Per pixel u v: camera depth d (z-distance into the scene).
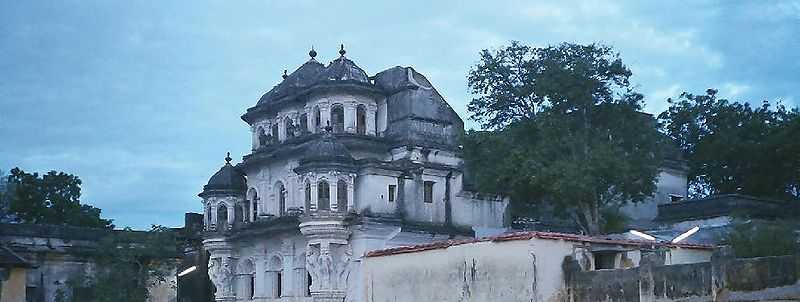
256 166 56.84
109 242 53.59
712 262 26.91
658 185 59.75
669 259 31.81
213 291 60.81
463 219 52.91
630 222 54.66
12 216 70.56
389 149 53.12
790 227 40.00
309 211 48.75
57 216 71.81
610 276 29.03
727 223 47.03
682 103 69.25
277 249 53.34
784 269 25.44
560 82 46.47
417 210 51.12
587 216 46.97
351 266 48.69
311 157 49.53
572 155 46.12
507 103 49.12
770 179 61.44
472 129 48.62
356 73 54.66
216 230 56.69
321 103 53.06
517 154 45.94
